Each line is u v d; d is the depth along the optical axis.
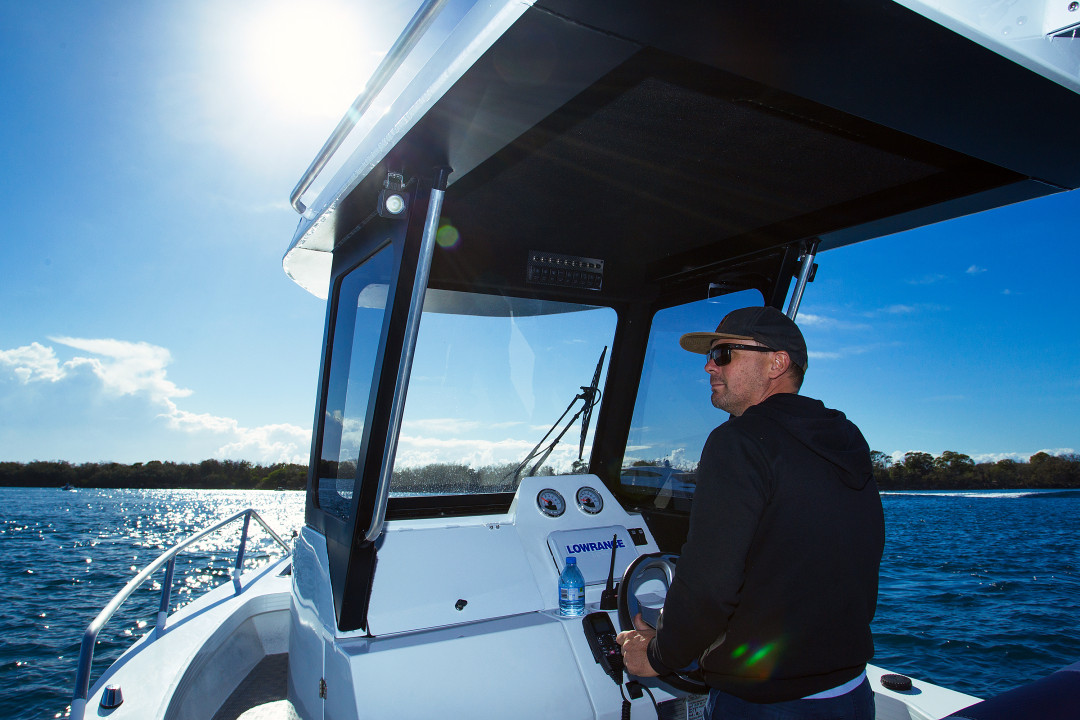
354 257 1.99
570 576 2.02
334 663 1.72
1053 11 0.98
